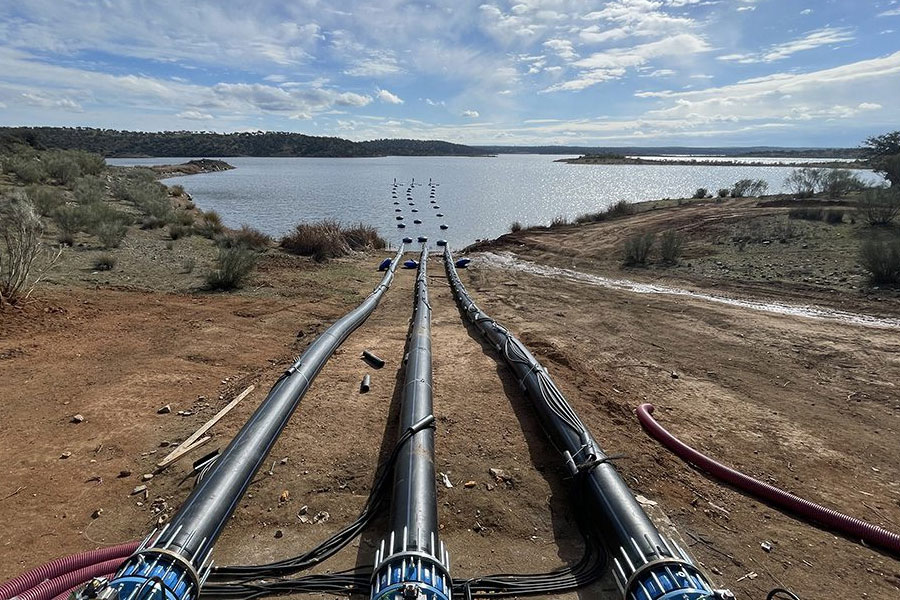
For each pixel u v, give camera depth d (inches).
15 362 222.5
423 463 142.7
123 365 230.8
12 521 128.9
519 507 145.3
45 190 655.8
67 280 362.9
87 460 157.8
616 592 115.8
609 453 172.9
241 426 181.6
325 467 160.1
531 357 232.8
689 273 511.5
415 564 100.4
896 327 321.1
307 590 113.1
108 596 88.1
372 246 742.5
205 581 110.9
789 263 499.2
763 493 152.5
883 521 143.7
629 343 302.2
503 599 113.3
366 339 298.4
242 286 410.3
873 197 621.3
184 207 1007.0
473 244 813.2
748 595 114.7
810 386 238.4
